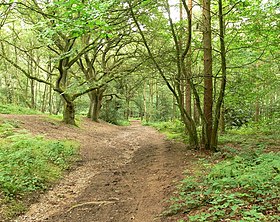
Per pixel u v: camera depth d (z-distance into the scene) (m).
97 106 28.03
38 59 26.91
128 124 38.88
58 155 9.95
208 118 10.88
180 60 10.43
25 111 21.44
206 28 10.80
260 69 13.76
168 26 12.52
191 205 5.22
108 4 6.21
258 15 10.38
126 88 31.17
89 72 23.06
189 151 11.00
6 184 6.36
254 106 21.92
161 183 7.25
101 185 7.74
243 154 8.63
